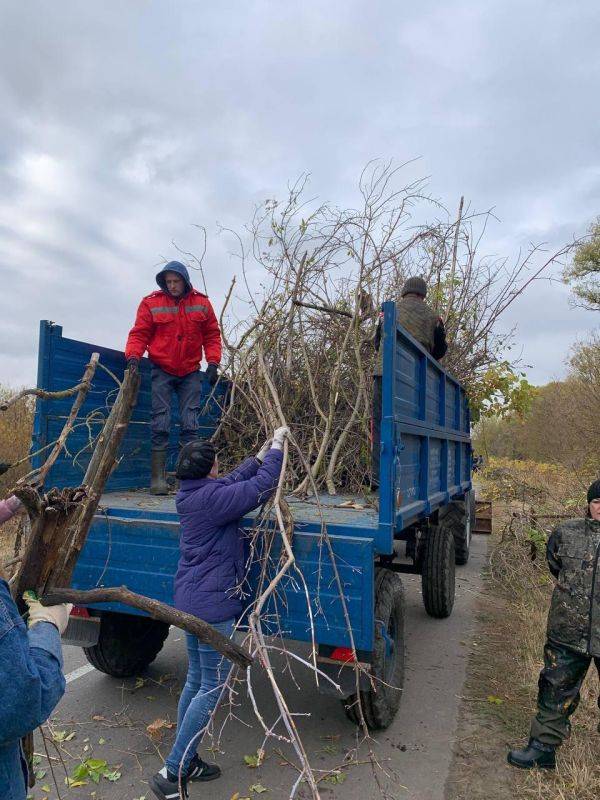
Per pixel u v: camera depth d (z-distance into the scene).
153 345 4.79
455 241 8.23
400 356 3.89
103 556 3.68
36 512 1.74
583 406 15.09
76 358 4.25
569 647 3.32
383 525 3.29
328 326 5.40
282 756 3.40
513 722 3.97
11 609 1.53
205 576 3.09
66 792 3.16
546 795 3.16
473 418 8.53
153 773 3.35
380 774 3.34
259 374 4.98
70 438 4.20
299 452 4.23
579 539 3.38
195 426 4.99
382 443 3.39
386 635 3.62
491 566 8.20
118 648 4.41
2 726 1.42
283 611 3.26
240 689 4.51
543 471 13.73
